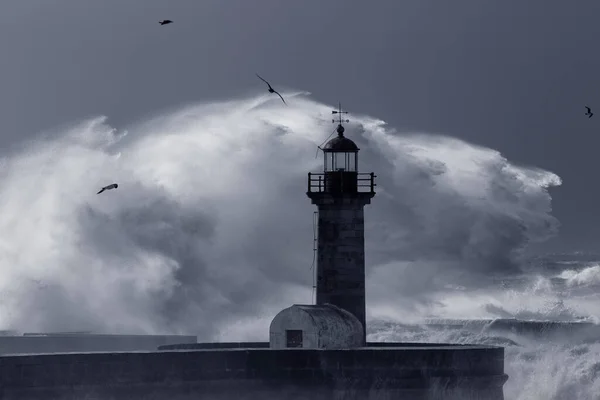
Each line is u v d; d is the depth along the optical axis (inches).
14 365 3437.5
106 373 3602.4
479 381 4126.5
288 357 3914.9
